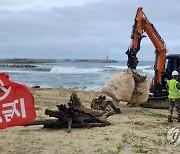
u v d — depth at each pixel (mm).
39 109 14648
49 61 195750
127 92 13594
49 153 7781
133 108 15664
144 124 11352
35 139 9070
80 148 8219
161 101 15984
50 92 22328
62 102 17266
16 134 9664
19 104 4207
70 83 35531
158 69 15961
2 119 4117
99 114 11023
